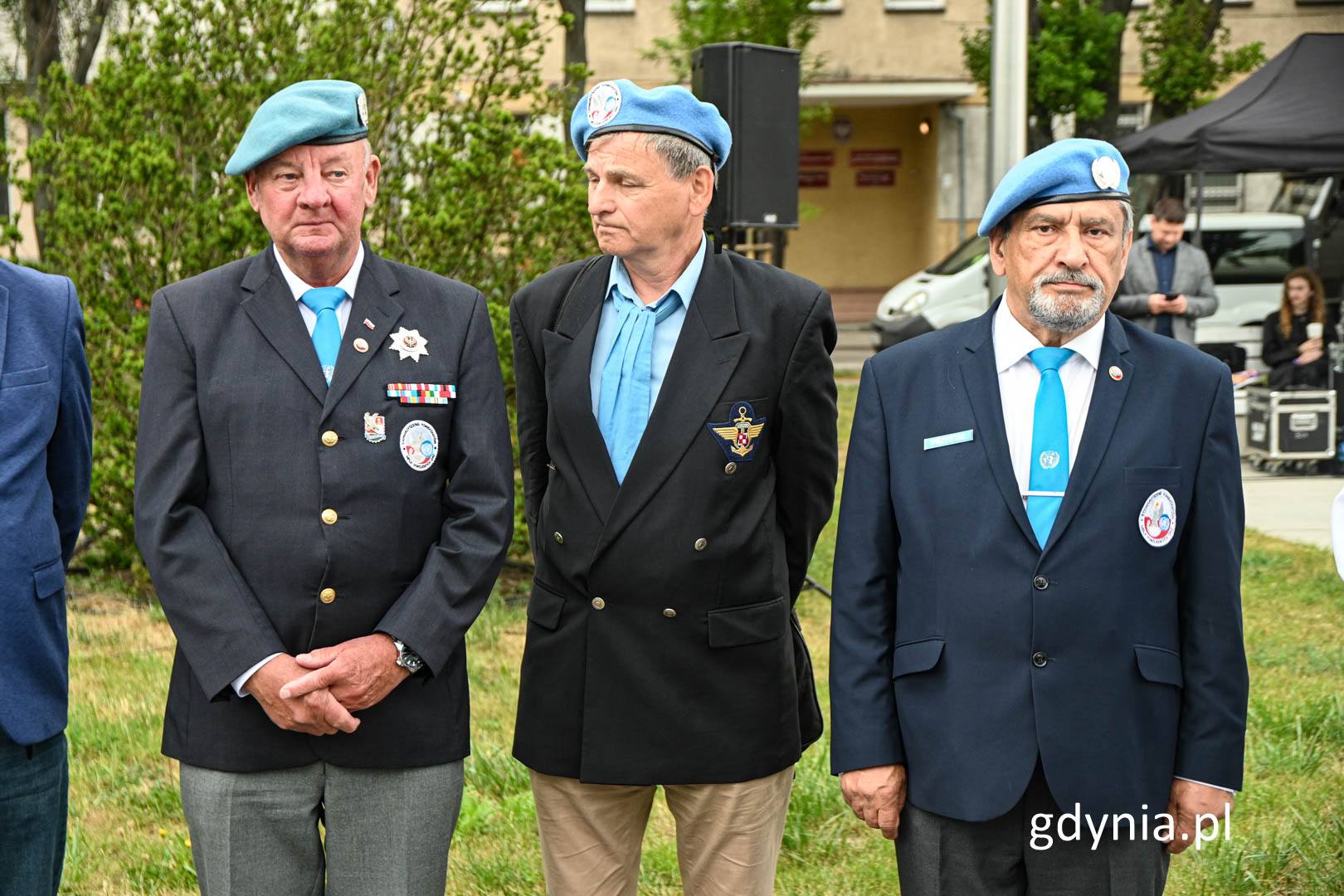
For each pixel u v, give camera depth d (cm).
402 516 256
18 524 250
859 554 256
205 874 257
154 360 256
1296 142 1034
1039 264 239
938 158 2481
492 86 709
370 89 660
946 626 244
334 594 250
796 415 265
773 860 272
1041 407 245
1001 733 238
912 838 250
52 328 262
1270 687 530
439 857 265
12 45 1186
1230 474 244
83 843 390
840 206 2700
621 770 258
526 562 724
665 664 257
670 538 255
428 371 261
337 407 253
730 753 259
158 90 632
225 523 251
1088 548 237
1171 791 245
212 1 648
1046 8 1524
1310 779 434
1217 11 1709
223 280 261
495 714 502
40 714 253
